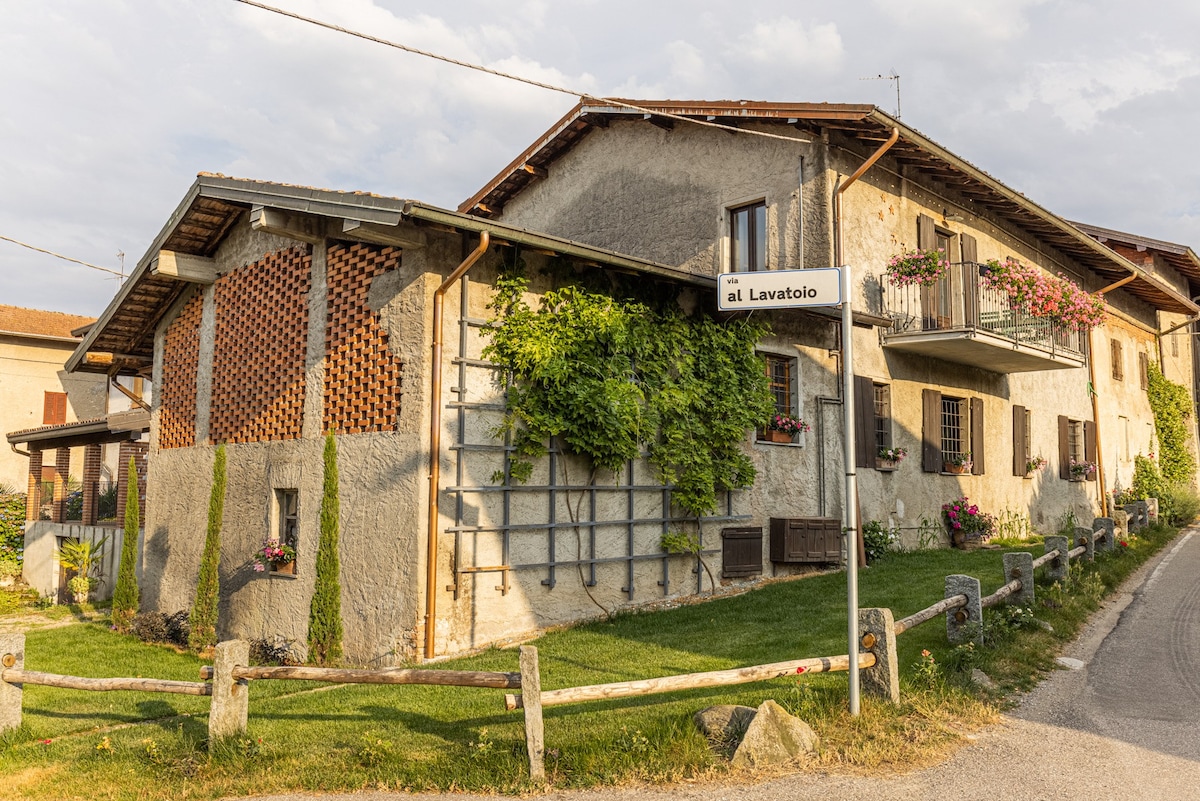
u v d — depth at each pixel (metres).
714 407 11.41
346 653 9.59
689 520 11.28
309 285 11.05
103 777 5.54
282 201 10.04
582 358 9.98
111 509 21.39
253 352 12.00
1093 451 20.77
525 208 18.42
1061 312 14.88
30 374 28.22
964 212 16.14
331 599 9.72
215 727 5.86
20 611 17.05
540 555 9.77
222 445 12.26
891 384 14.26
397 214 8.48
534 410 9.69
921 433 14.83
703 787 4.89
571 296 10.12
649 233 15.58
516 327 9.61
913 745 5.41
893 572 11.76
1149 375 25.30
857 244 13.49
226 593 11.82
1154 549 14.88
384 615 9.22
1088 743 5.62
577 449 9.94
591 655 8.13
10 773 5.79
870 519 13.51
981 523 15.05
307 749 5.78
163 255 12.68
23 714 7.81
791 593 10.76
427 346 9.22
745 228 14.37
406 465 9.20
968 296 15.17
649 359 10.78
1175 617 9.56
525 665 5.07
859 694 5.97
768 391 12.12
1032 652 7.70
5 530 21.55
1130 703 6.53
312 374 10.79
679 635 8.81
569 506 10.05
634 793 4.84
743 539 11.83
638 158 15.92
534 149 17.27
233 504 11.95
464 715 6.41
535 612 9.68
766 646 7.95
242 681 6.02
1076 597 9.98
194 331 13.56
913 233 14.79
